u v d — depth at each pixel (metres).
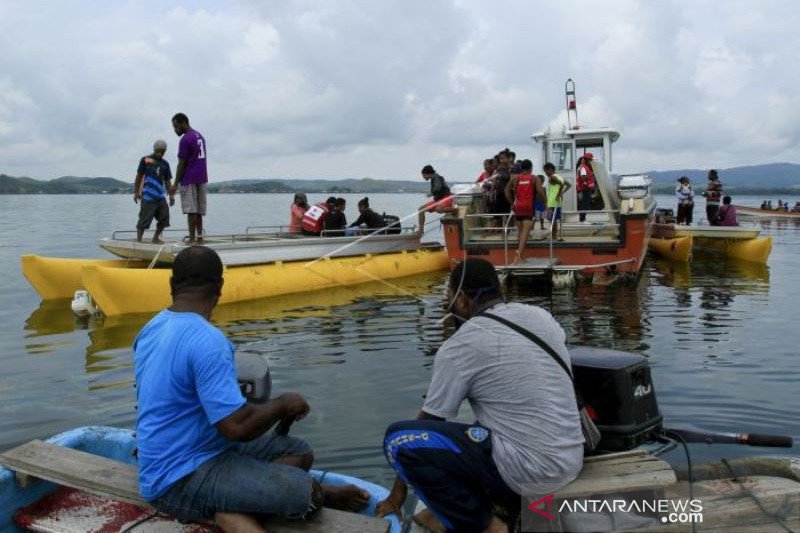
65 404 6.26
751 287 13.52
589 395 3.68
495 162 16.48
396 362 7.59
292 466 3.32
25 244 22.38
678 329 9.40
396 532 3.27
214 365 3.00
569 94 16.84
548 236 15.26
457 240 14.70
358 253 14.80
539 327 3.15
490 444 3.03
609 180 16.56
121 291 10.47
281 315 10.50
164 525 3.25
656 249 19.47
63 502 3.60
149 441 3.08
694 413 5.83
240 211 49.62
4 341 8.80
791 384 6.66
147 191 12.25
